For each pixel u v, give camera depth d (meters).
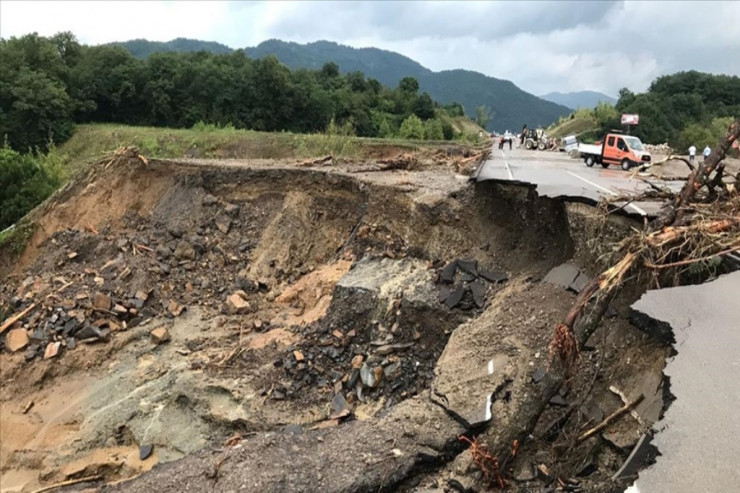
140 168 17.52
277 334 11.70
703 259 6.50
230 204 16.64
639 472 3.77
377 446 6.73
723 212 7.57
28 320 12.88
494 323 9.03
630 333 7.21
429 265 12.02
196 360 11.39
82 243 15.37
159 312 13.41
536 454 6.37
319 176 16.03
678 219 7.61
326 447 6.81
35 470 9.66
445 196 13.01
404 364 9.97
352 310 11.28
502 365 7.93
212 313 13.41
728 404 4.34
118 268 14.34
